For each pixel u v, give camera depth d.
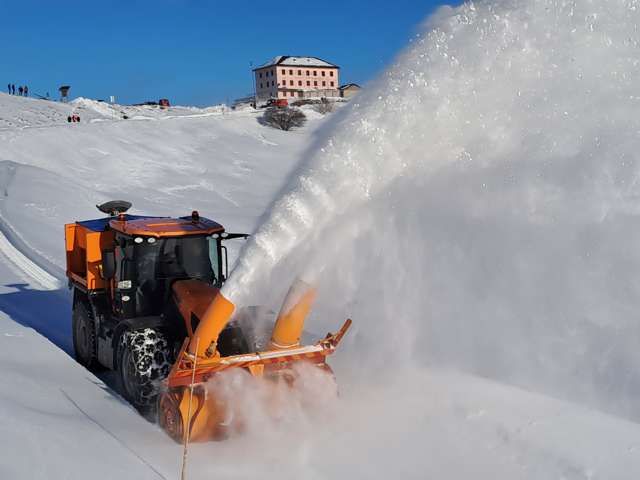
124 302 7.60
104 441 5.48
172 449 5.89
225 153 52.84
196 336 6.02
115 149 47.28
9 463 4.45
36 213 20.91
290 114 67.19
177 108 86.44
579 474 5.27
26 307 11.94
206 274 7.85
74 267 9.38
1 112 61.56
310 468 5.57
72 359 8.30
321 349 6.52
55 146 44.31
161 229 7.66
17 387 6.35
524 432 5.99
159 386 6.65
